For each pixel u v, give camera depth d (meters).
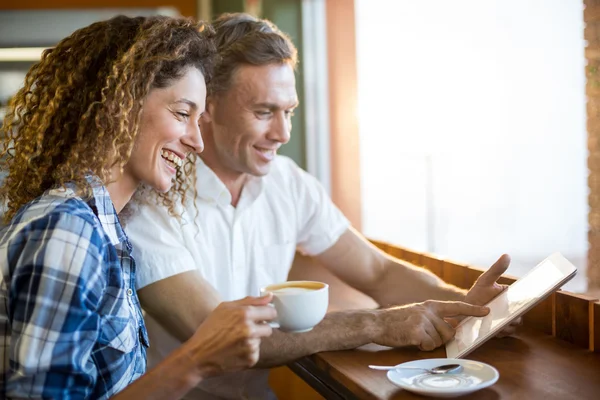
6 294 0.88
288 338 1.19
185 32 1.07
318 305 1.05
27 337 0.85
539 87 1.77
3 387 0.88
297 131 2.93
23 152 1.03
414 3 2.22
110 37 1.03
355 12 2.61
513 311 1.11
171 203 1.41
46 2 3.19
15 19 3.17
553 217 1.77
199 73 1.09
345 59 2.72
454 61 2.06
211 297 1.33
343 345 1.19
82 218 0.92
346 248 1.69
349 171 2.77
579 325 1.17
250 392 1.53
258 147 1.51
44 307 0.86
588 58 1.56
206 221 1.53
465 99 2.03
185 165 1.45
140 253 1.34
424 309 1.20
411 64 2.26
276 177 1.67
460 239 2.09
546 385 0.99
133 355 1.04
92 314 0.91
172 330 1.36
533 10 1.77
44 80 1.05
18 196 1.04
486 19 1.92
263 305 0.99
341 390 1.14
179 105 1.06
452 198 2.11
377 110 2.50
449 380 0.98
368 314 1.22
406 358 1.14
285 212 1.66
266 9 2.93
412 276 1.57
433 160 2.16
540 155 1.79
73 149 0.99
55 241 0.88
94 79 1.02
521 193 1.86
